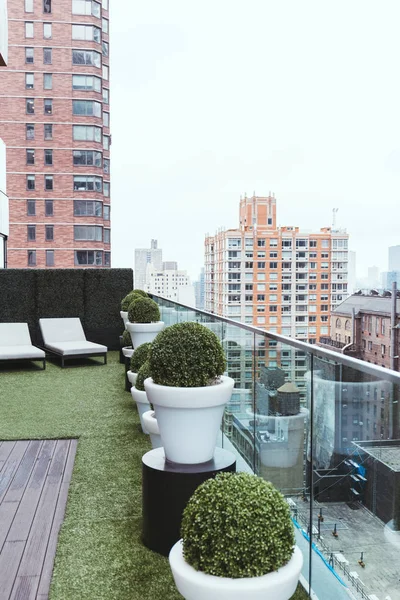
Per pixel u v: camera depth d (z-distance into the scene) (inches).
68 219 1633.9
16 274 386.0
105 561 103.5
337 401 82.7
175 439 108.3
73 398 246.5
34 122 1608.0
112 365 341.4
